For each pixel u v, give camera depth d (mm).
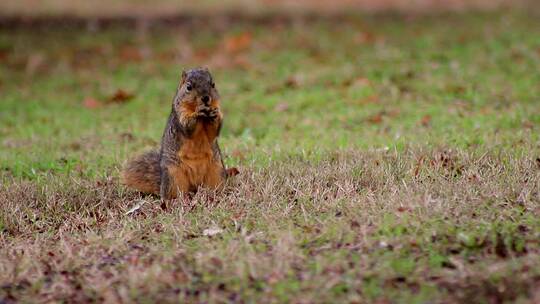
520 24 24500
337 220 9047
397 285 7438
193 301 7406
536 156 11578
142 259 8461
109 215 10297
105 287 7703
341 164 11648
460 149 12148
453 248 8117
